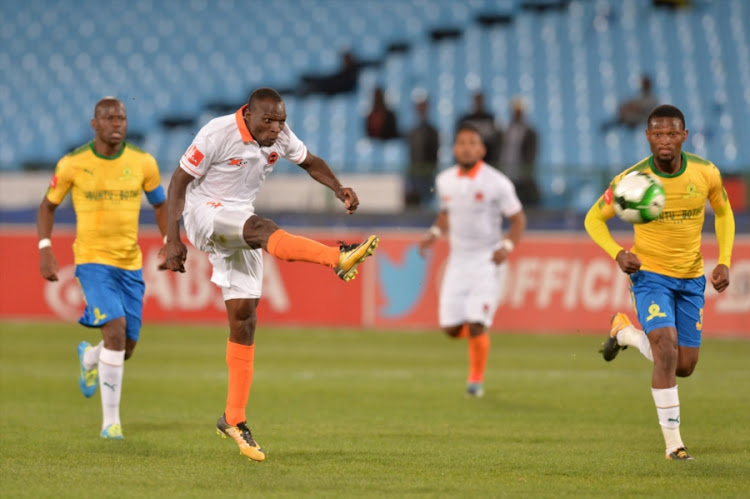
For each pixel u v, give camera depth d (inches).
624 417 1092.5
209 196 806.5
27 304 2172.7
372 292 2102.6
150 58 3277.6
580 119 2785.4
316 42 3245.6
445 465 798.5
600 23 3115.2
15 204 2180.1
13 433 954.7
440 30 3181.6
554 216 2050.9
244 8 3437.5
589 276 2025.1
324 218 2111.2
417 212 2097.7
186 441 913.5
